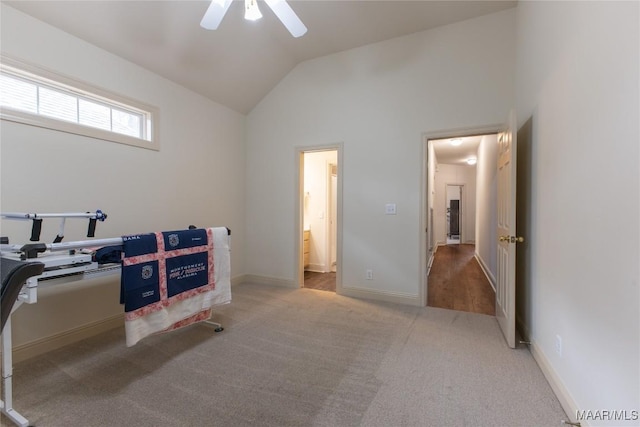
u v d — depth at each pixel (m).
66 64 2.28
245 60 3.37
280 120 3.98
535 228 2.13
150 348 2.25
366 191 3.45
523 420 1.47
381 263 3.39
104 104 2.61
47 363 2.03
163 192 3.07
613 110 1.17
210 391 1.72
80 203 2.39
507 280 2.34
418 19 2.96
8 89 2.05
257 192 4.18
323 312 3.02
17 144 2.04
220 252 2.64
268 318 2.87
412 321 2.79
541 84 2.02
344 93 3.57
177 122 3.22
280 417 1.50
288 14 1.88
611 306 1.17
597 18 1.29
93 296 2.48
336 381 1.82
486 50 2.90
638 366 1.00
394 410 1.55
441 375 1.88
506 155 2.43
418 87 3.19
